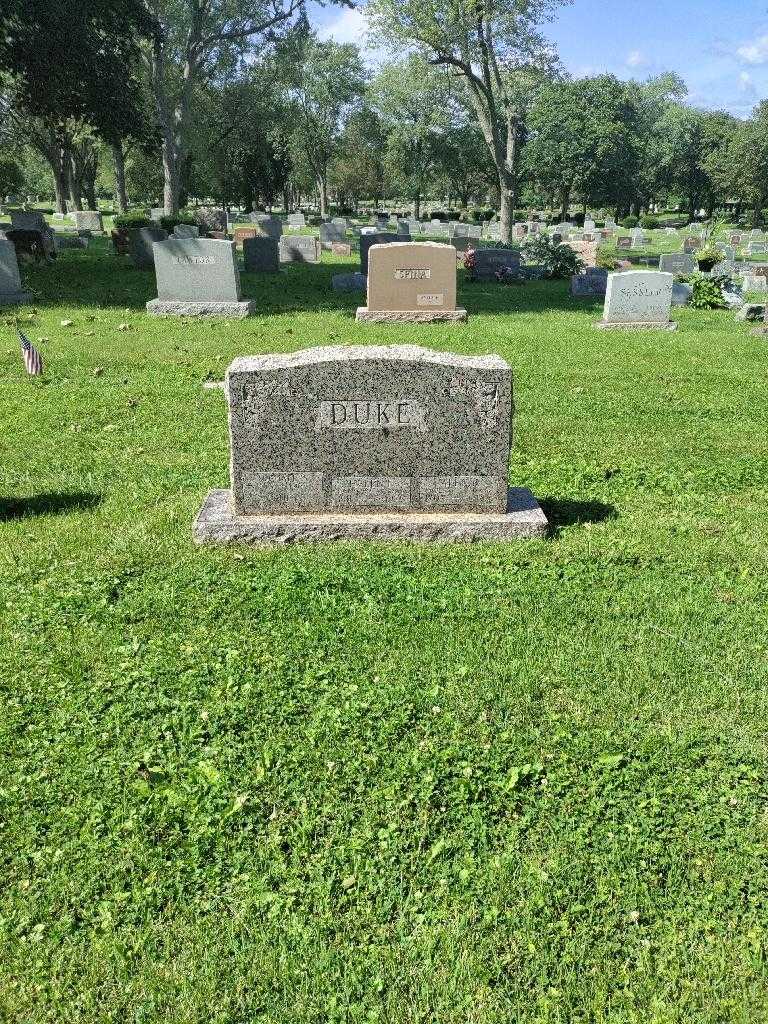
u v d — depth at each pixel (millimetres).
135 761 3896
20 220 29859
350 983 2941
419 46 35062
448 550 5945
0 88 29125
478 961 3018
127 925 3137
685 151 87312
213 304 16594
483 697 4395
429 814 3619
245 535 6004
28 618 5051
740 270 29797
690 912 3201
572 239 47031
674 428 9289
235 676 4508
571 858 3418
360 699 4355
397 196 105312
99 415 9258
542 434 8961
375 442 5945
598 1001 2885
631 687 4496
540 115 75375
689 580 5688
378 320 16266
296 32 40625
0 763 3893
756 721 4242
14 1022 2822
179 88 43469
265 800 3703
